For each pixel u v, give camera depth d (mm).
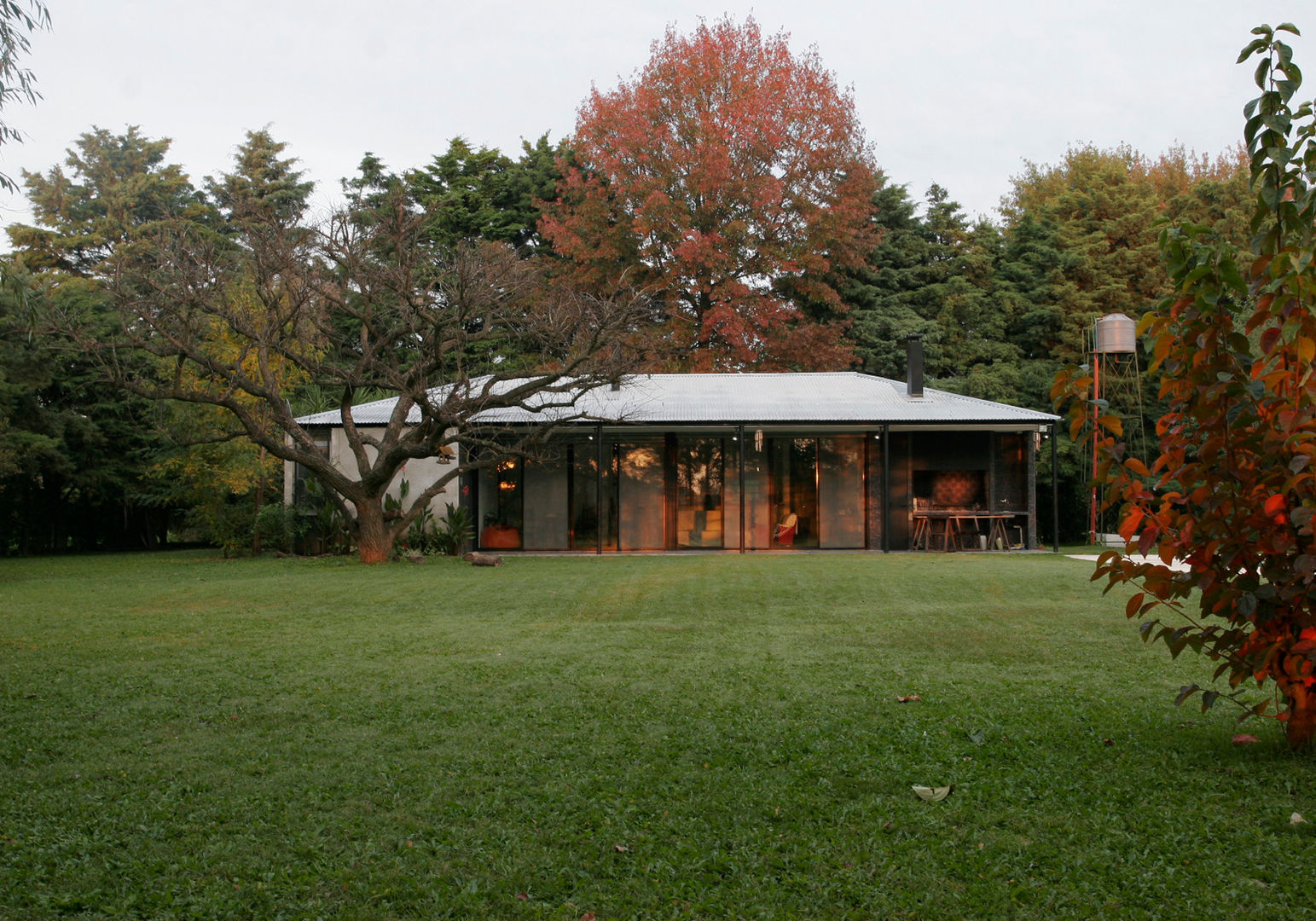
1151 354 5008
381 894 3453
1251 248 4777
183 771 4965
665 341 28703
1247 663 4875
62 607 12367
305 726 5930
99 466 27938
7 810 4328
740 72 32969
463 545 21531
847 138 33094
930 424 21328
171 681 7387
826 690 6977
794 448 22812
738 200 32281
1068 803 4379
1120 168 36438
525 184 37906
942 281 35219
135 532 32188
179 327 18766
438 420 18219
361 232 19109
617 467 22859
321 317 20203
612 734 5680
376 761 5141
